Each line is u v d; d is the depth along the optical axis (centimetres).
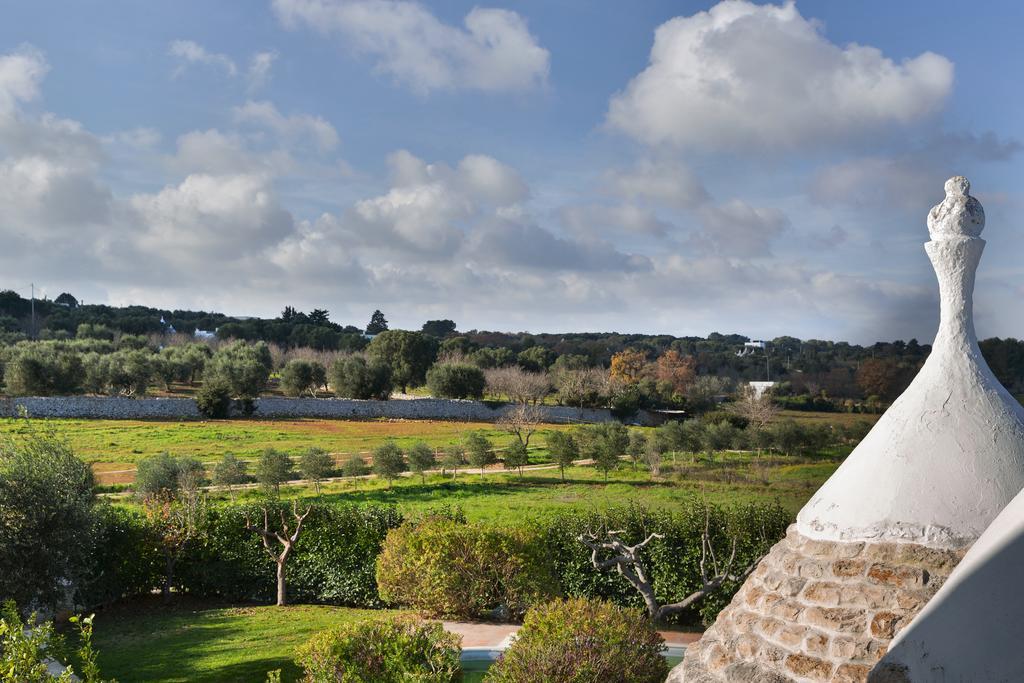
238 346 10069
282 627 1822
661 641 1177
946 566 481
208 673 1434
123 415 6775
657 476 4609
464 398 8950
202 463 4678
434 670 1123
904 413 541
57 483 1836
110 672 1454
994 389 532
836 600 506
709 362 9094
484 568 1867
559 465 5031
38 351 7300
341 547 2141
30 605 1780
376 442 6347
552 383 9531
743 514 1898
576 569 1980
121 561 2139
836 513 534
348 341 12375
